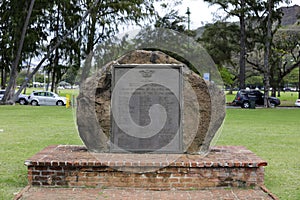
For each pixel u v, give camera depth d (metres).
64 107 30.70
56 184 7.00
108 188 6.95
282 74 44.28
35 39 31.72
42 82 96.69
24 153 10.55
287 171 8.61
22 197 6.44
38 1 31.28
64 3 32.06
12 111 26.05
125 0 32.72
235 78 50.56
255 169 7.00
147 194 6.64
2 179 7.66
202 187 6.95
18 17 30.55
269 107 34.38
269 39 34.91
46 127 16.83
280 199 6.47
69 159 7.11
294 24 42.53
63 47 33.75
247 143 12.64
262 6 36.72
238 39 42.81
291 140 13.40
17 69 33.41
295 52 44.53
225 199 6.38
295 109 31.27
